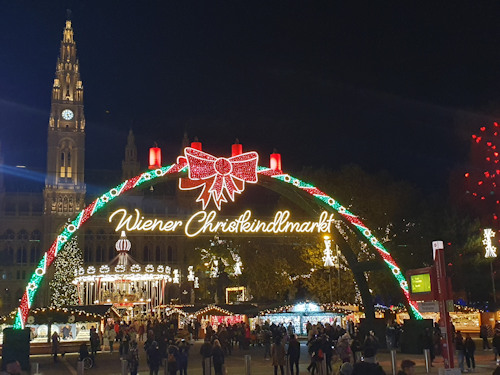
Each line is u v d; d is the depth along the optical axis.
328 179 56.31
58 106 133.38
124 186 26.12
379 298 58.53
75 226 25.28
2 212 128.62
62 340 42.66
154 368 23.47
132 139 148.12
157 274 60.50
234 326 45.06
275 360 22.91
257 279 64.25
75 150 132.12
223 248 81.12
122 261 59.91
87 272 58.69
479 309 47.25
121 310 62.56
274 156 29.50
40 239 129.75
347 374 13.12
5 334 23.27
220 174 27.69
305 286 64.00
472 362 23.94
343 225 50.91
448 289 18.92
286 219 29.11
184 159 27.44
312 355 23.09
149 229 26.83
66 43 139.38
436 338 28.48
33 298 24.42
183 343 23.39
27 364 23.17
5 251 127.56
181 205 138.75
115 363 33.72
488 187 46.28
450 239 50.75
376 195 54.72
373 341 24.80
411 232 53.88
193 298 81.19
